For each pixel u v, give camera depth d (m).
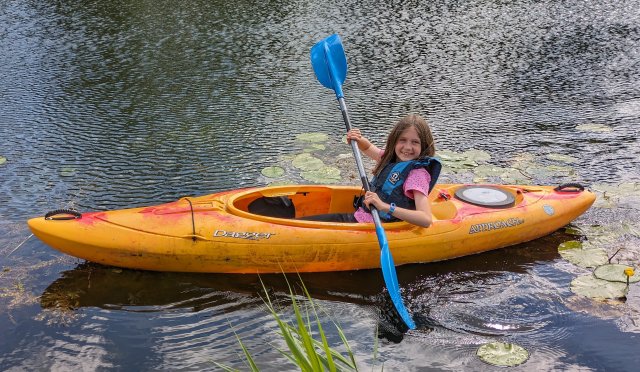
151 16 9.22
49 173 4.67
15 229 3.85
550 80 6.91
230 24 8.91
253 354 2.80
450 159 4.96
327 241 3.45
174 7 9.73
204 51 7.76
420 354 2.83
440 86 6.77
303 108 6.13
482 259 3.68
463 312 3.16
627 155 5.06
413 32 8.68
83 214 3.46
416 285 3.41
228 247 3.40
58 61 7.30
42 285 3.31
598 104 6.21
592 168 4.84
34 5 9.70
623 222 4.03
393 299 3.06
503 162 4.97
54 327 2.98
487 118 5.90
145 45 7.94
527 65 7.40
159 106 6.09
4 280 3.34
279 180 4.61
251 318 3.09
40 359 2.76
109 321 3.04
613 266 3.48
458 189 4.02
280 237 3.43
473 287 3.39
